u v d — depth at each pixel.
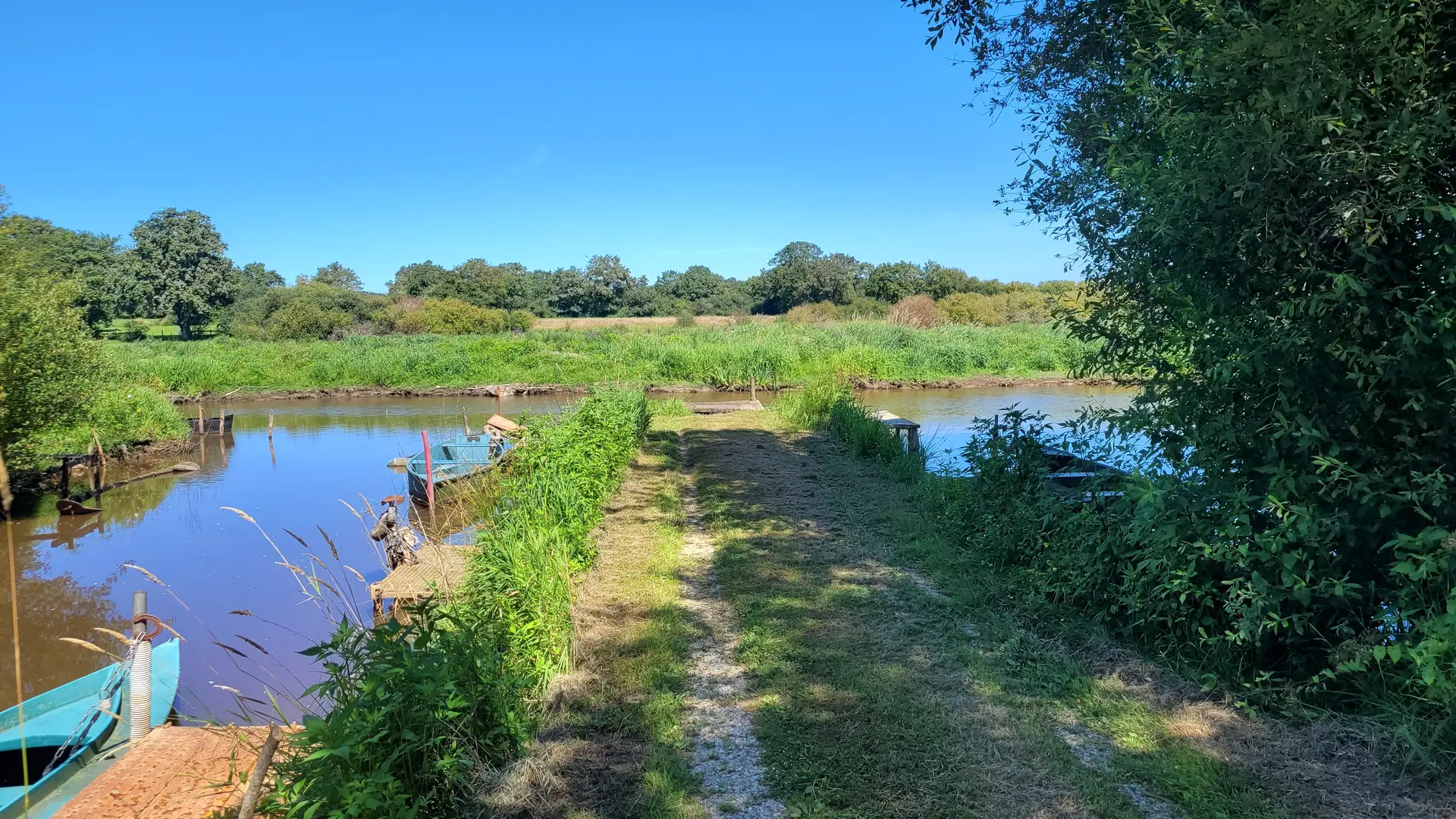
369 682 3.47
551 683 4.79
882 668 4.84
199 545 11.68
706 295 85.94
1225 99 4.04
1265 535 4.02
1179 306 4.59
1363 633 3.87
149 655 5.55
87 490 15.30
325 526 12.77
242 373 33.31
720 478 11.10
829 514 8.77
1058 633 5.23
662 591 6.43
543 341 38.56
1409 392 3.61
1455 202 3.49
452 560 8.26
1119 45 5.23
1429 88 3.59
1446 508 3.66
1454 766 3.42
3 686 7.41
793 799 3.57
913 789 3.62
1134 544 5.09
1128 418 5.12
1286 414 4.02
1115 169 4.59
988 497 7.38
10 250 13.09
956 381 31.22
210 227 60.72
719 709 4.46
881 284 66.88
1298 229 3.84
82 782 4.80
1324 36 3.47
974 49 6.73
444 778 3.64
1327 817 3.27
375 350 36.22
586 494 8.00
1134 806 3.45
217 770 4.72
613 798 3.67
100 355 15.24
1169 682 4.50
